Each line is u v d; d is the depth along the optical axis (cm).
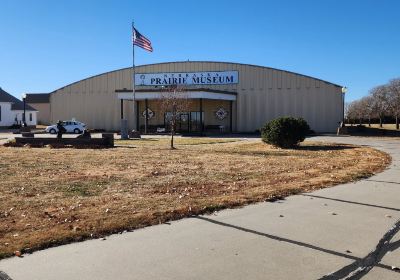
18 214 801
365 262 575
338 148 2527
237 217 802
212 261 573
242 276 524
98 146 2627
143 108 5562
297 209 873
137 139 3641
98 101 5691
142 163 1683
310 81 5256
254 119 5412
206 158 1903
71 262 566
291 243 651
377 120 8050
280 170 1473
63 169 1477
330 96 5200
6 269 539
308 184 1158
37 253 597
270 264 564
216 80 5497
